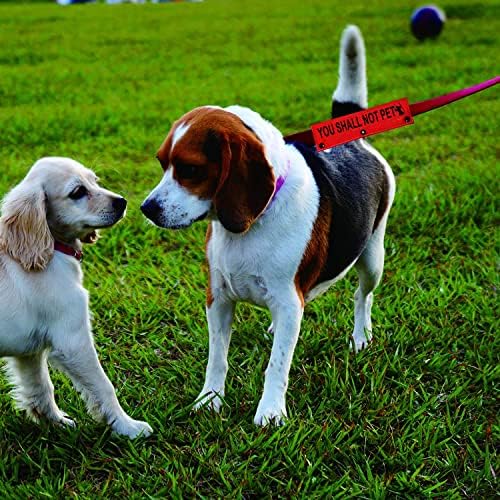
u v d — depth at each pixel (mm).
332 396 1729
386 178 1820
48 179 1586
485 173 2641
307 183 1619
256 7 8211
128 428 1633
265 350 1878
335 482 1535
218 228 1614
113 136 3324
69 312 1580
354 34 1802
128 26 7082
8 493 1519
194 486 1542
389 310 1990
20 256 1549
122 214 1638
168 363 1846
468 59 4812
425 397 1727
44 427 1662
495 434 1640
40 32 6695
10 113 3672
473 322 1942
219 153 1525
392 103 1750
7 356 1595
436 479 1562
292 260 1604
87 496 1513
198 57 5359
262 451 1592
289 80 4426
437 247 2301
